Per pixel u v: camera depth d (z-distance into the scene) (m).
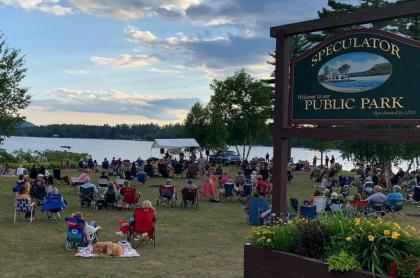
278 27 8.50
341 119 7.67
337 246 6.09
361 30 7.44
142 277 8.33
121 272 8.65
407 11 6.99
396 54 7.09
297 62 8.24
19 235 12.00
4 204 17.66
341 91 7.66
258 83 50.91
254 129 50.56
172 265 9.29
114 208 17.28
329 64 7.81
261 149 139.62
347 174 38.34
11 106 34.75
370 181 23.02
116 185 20.20
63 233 12.38
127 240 11.41
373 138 7.32
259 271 6.82
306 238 6.42
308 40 40.19
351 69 7.55
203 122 52.53
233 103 51.22
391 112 7.15
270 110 50.66
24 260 9.43
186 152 43.31
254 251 6.89
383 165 31.36
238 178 22.98
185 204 18.62
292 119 8.30
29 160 40.00
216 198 21.23
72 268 8.87
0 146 37.06
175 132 93.88
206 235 12.80
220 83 51.69
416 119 6.91
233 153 48.69
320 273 6.06
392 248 5.71
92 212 16.34
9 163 36.28
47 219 14.35
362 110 7.44
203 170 32.59
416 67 6.91
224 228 13.99
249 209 14.88
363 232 5.95
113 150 98.31
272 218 8.25
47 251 10.30
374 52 7.31
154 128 130.50
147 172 30.98
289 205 18.48
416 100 6.91
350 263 5.77
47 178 25.00
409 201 22.22
